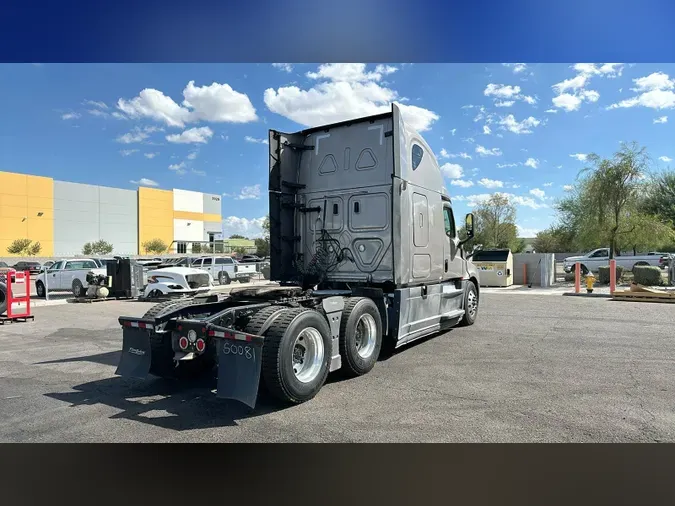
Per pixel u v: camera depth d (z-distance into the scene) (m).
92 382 6.07
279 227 7.75
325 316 5.66
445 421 4.44
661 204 30.44
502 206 52.34
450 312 8.87
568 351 7.39
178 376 6.10
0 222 58.47
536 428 4.24
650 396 5.09
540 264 21.16
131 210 72.25
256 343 4.71
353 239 7.45
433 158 8.16
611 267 15.74
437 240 8.21
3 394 5.54
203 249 79.06
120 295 18.39
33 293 22.81
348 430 4.29
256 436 4.20
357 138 7.50
